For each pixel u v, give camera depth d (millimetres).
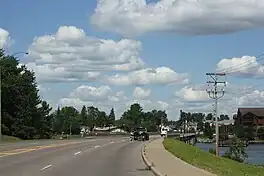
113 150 41781
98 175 20672
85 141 67938
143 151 37594
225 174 20625
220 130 148125
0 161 28062
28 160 28953
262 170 31531
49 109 110000
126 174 21219
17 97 94062
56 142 62594
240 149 66500
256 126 142875
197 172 20547
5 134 90750
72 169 23375
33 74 99625
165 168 22578
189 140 117562
